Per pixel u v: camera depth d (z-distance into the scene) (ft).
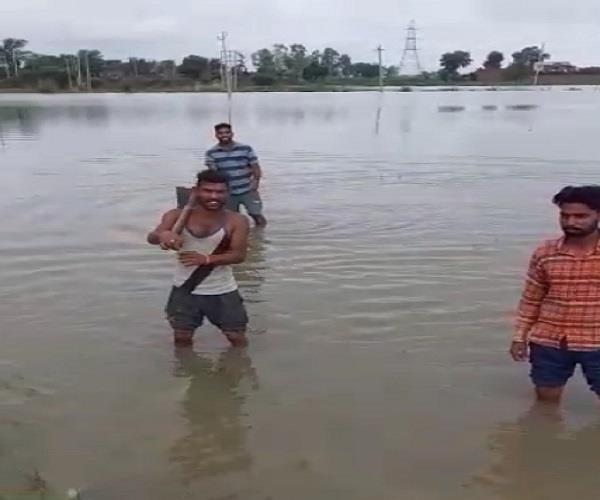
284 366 12.96
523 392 11.94
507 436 10.61
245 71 276.82
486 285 17.28
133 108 117.70
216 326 13.76
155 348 13.78
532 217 24.63
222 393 11.97
